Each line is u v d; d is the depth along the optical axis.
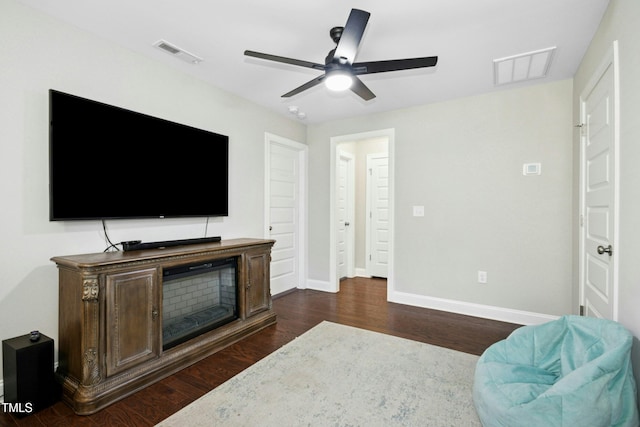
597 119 2.20
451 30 2.20
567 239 3.00
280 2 1.93
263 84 3.18
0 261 1.85
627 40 1.66
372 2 1.91
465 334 2.89
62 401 1.86
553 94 3.05
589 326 1.66
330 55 2.04
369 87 3.19
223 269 2.77
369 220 5.50
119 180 2.34
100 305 1.82
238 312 2.82
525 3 1.92
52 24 2.05
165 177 2.66
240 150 3.51
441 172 3.61
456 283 3.53
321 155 4.49
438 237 3.63
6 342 1.80
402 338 2.78
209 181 3.07
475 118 3.42
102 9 1.99
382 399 1.88
